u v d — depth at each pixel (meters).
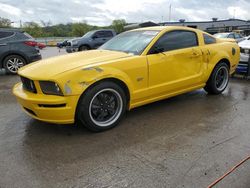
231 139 3.64
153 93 4.47
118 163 3.07
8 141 3.65
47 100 3.52
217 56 5.49
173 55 4.65
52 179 2.79
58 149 3.41
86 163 3.08
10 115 4.67
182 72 4.87
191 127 4.07
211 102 5.30
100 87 3.76
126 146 3.47
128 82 4.07
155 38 4.55
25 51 8.99
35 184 2.72
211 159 3.12
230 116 4.52
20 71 4.09
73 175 2.86
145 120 4.36
